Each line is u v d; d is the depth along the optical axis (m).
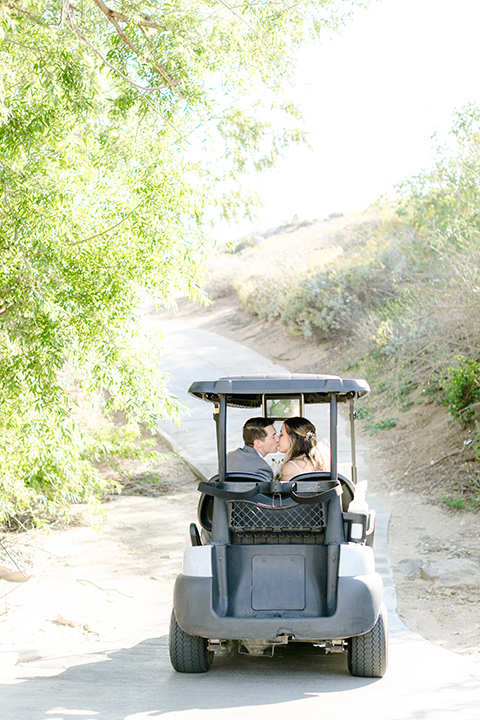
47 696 4.22
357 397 5.61
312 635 4.50
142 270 6.97
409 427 13.46
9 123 6.11
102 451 11.48
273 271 27.83
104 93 7.09
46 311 5.99
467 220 12.45
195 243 7.30
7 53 6.11
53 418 7.20
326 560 4.75
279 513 4.80
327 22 9.27
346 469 11.96
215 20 7.23
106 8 6.48
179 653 4.90
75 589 8.70
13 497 9.98
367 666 4.71
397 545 9.38
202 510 5.19
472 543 9.09
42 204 6.14
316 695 4.24
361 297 19.92
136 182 7.11
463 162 13.27
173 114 6.94
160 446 15.41
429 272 16.08
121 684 4.64
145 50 6.59
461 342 12.71
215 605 4.62
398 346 15.20
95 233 6.87
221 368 20.27
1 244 6.07
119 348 7.07
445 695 4.17
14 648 6.17
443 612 7.05
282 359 20.62
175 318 30.59
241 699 4.14
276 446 5.46
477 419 11.98
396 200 17.08
